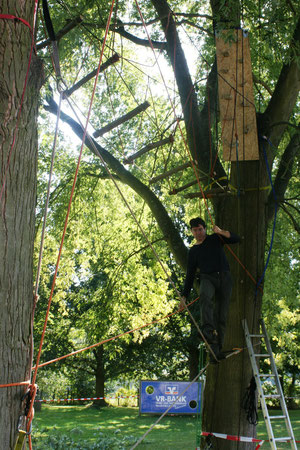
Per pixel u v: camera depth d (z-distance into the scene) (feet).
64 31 16.84
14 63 11.90
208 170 30.73
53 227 45.27
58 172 45.91
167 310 47.75
